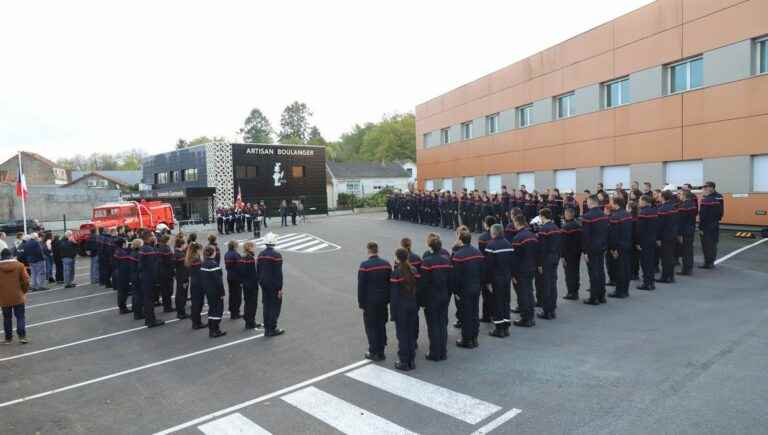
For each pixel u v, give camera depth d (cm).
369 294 750
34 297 1509
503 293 820
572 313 945
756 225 1752
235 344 894
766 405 516
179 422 585
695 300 973
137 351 896
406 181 6706
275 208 4372
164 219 2911
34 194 4516
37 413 640
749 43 1745
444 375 670
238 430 550
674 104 2028
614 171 2348
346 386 655
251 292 1001
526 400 571
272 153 4369
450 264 748
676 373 614
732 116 1809
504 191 2289
